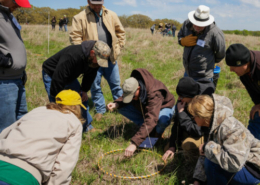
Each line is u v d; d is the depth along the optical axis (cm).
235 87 636
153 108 320
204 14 363
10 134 203
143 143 338
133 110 385
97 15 409
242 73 270
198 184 264
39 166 196
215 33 375
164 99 361
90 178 287
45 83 357
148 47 1140
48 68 347
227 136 216
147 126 311
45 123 211
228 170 220
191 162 313
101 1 383
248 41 1494
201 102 229
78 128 230
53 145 205
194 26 378
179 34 423
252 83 285
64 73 312
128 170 305
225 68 810
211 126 230
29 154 193
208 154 226
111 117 448
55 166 213
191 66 411
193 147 302
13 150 192
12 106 307
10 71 294
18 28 299
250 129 315
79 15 411
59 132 212
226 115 222
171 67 824
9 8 280
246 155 213
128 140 377
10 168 188
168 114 356
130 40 1325
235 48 257
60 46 1142
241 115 448
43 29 1756
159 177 287
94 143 363
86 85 372
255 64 260
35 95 526
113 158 324
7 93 298
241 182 230
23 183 186
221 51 389
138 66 827
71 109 237
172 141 328
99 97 453
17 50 294
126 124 424
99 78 441
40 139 200
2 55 277
